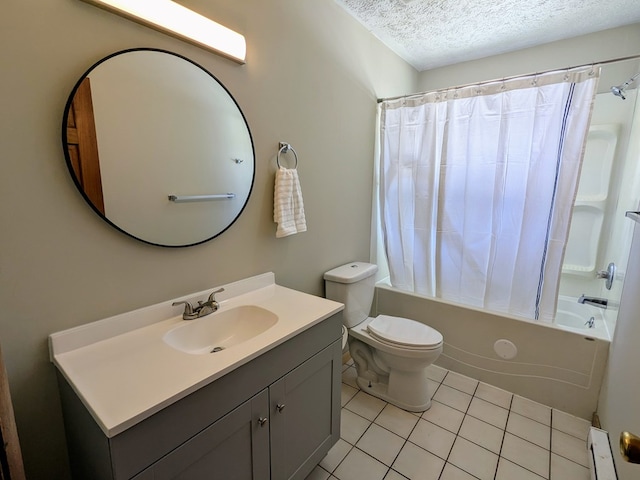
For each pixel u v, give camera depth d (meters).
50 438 1.03
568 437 1.70
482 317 2.13
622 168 2.13
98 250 1.07
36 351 0.97
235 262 1.53
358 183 2.37
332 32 1.92
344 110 2.11
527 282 1.99
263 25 1.51
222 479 0.98
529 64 2.50
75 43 0.97
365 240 2.55
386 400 1.98
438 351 1.79
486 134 2.04
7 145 0.87
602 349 1.75
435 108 2.18
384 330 1.95
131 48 1.09
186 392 0.84
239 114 1.44
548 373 1.93
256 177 1.57
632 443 0.66
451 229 2.24
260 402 1.06
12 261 0.91
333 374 1.42
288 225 1.66
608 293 2.04
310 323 1.24
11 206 0.89
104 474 0.78
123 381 0.87
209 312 1.33
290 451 1.23
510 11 1.97
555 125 1.80
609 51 2.20
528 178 1.91
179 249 1.30
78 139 0.99
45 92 0.93
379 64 2.39
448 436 1.70
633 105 2.05
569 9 1.95
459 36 2.31
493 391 2.08
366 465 1.52
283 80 1.64
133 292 1.18
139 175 1.14
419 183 2.30
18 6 0.86
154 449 0.79
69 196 1.00
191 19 1.21
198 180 1.32
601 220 2.24
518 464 1.53
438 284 2.34
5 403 0.65
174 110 1.22
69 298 1.03
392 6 1.94
